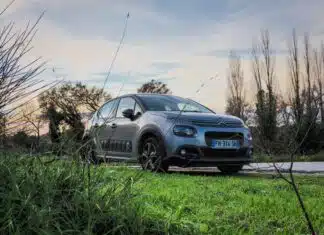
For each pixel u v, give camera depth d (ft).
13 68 9.38
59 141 10.45
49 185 9.21
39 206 8.76
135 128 28.40
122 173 11.16
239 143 26.53
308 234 10.21
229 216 11.63
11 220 7.83
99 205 9.13
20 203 8.70
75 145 10.54
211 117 26.78
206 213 11.76
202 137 25.64
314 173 27.96
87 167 10.17
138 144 27.91
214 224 10.75
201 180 20.31
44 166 9.99
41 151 10.31
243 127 27.07
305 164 36.58
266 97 100.68
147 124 27.37
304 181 21.86
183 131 25.66
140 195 10.98
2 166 9.41
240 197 14.88
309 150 54.29
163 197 12.96
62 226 8.46
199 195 14.90
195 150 25.50
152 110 28.58
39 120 10.03
